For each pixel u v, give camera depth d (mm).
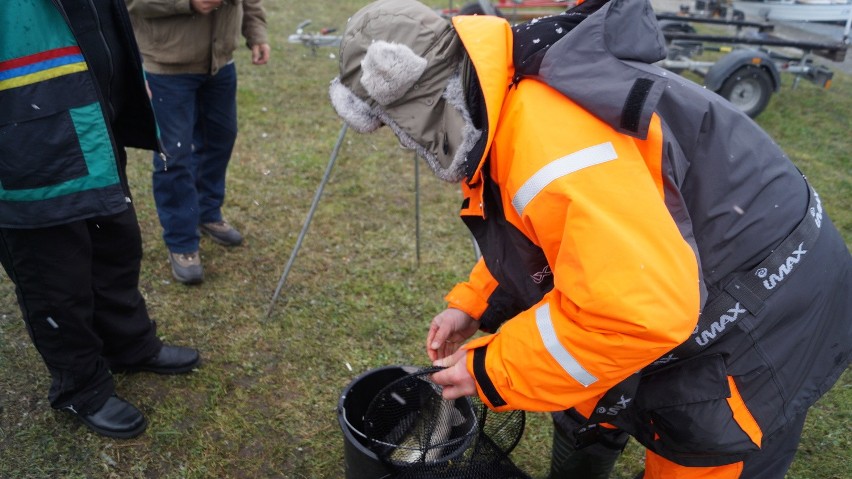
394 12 1480
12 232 2107
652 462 1820
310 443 2631
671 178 1398
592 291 1290
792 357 1621
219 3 3045
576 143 1328
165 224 3369
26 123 1947
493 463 1879
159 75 3143
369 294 3580
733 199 1514
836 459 2752
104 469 2396
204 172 3680
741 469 1678
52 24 1926
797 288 1578
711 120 1496
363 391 2207
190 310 3283
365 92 1525
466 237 4273
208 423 2658
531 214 1370
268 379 2922
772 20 8344
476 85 1412
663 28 7695
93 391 2490
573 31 1369
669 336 1301
